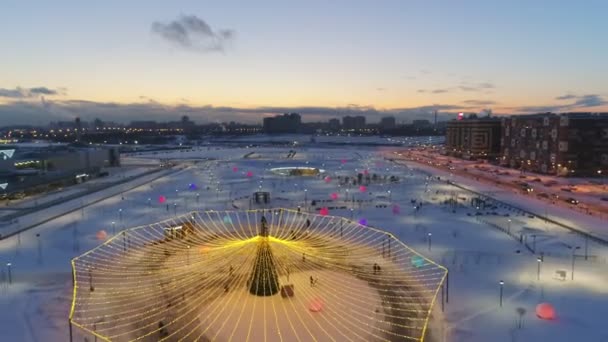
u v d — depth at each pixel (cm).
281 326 4091
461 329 4084
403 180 15000
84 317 4306
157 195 11862
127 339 3872
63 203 10494
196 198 11419
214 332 3991
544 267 5759
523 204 10356
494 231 7719
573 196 11562
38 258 6172
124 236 7238
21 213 9181
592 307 4547
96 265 5809
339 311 4406
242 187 13512
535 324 4194
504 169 18688
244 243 5844
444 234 7494
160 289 4922
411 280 5256
